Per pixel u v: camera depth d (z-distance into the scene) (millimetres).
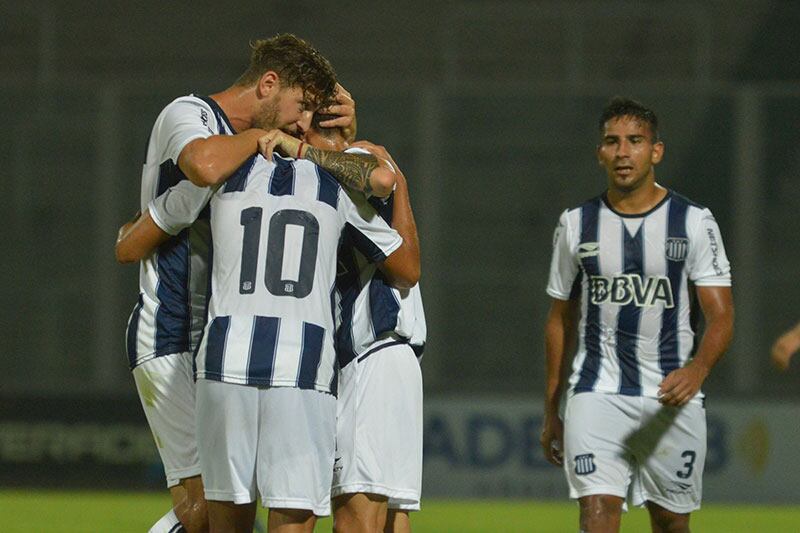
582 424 17703
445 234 51125
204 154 12492
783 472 46188
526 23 58031
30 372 50688
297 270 12547
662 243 17656
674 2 58125
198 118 13352
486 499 46344
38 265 51031
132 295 49969
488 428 46875
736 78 57938
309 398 12500
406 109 50719
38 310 50906
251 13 58875
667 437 17812
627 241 17734
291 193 12727
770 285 50219
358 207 13328
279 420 12383
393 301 14367
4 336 50844
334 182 13047
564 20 58312
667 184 50594
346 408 14203
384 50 58250
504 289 50781
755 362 49312
